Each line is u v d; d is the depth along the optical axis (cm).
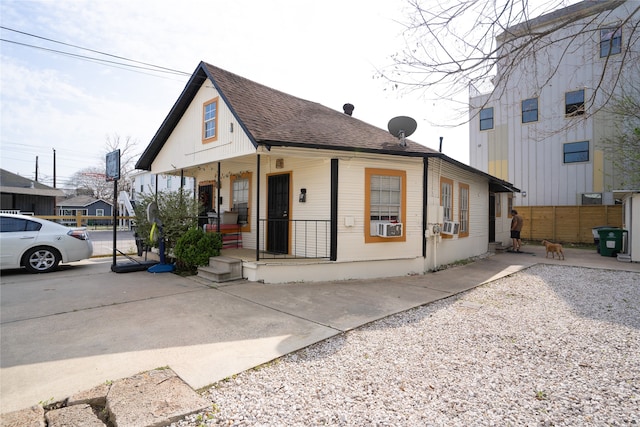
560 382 319
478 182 1234
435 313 534
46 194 2219
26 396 287
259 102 877
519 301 607
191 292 640
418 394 297
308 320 488
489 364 356
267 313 518
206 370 335
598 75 1480
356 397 292
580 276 842
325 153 757
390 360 364
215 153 875
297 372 335
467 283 758
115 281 734
